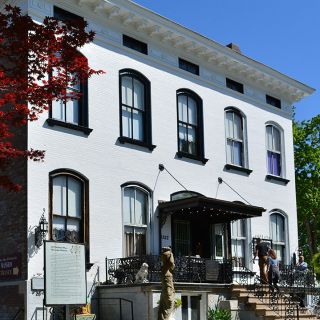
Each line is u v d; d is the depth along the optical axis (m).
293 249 30.30
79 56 14.84
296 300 25.78
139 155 23.44
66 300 14.20
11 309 19.09
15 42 14.06
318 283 27.95
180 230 24.70
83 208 21.09
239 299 22.22
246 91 29.38
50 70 14.69
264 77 29.67
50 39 14.27
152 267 20.75
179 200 23.14
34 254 19.11
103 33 22.95
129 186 22.83
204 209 23.23
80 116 21.73
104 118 22.36
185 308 20.70
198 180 25.73
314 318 23.16
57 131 20.67
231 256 26.42
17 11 14.30
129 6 23.25
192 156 25.61
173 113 25.27
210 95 27.23
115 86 23.02
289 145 31.52
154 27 24.47
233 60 27.77
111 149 22.41
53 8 21.30
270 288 23.36
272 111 30.73
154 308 19.06
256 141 29.34
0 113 13.79
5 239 19.75
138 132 23.81
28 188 19.38
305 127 39.38
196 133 26.34
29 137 19.69
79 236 20.88
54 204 20.28
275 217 29.73
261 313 21.62
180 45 25.78
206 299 21.45
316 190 37.94
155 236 23.42
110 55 23.06
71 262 14.49
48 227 19.70
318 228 39.38
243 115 28.91
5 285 19.41
